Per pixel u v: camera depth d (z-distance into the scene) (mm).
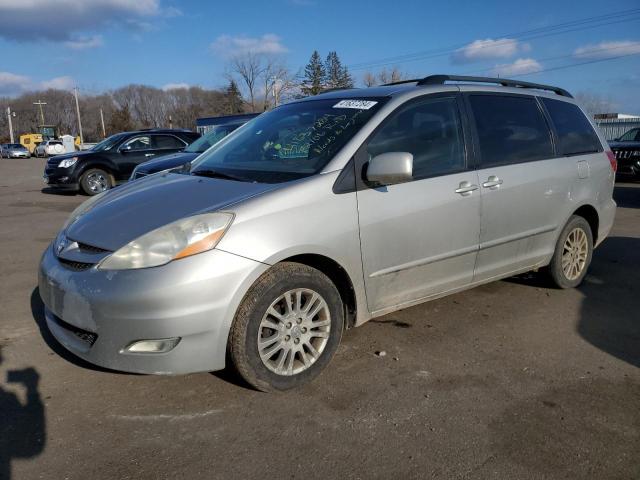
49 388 3090
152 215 2941
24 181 18625
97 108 108312
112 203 3326
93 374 3252
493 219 3951
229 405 2926
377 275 3361
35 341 3713
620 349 3699
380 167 3109
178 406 2916
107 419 2793
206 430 2703
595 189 4852
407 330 3961
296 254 2955
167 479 2354
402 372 3316
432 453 2541
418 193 3490
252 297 2840
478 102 4070
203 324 2697
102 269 2729
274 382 2988
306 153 3414
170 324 2641
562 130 4680
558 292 4848
